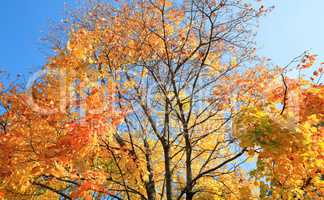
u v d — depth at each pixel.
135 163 8.41
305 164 6.34
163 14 9.37
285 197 6.61
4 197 6.67
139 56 9.42
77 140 6.00
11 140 6.16
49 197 7.92
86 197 6.34
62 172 6.00
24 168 6.02
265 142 5.75
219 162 10.07
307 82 6.99
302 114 6.38
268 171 6.64
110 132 6.46
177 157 10.32
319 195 6.68
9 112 6.79
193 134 9.82
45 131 6.48
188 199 8.34
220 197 8.85
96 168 7.33
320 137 6.04
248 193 7.21
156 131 9.22
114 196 7.85
